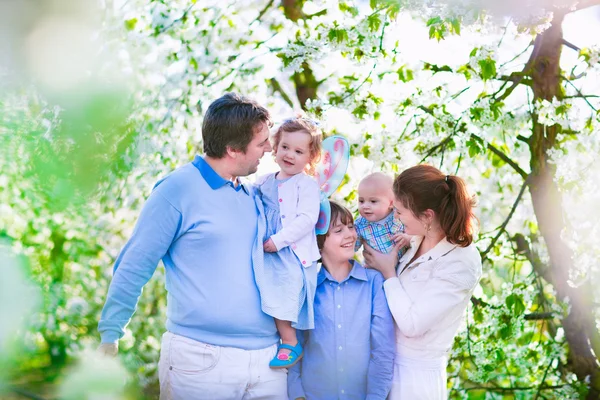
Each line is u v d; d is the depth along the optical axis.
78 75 1.21
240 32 4.23
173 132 4.16
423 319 2.18
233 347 2.12
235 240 2.13
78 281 4.11
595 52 3.42
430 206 2.19
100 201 3.84
